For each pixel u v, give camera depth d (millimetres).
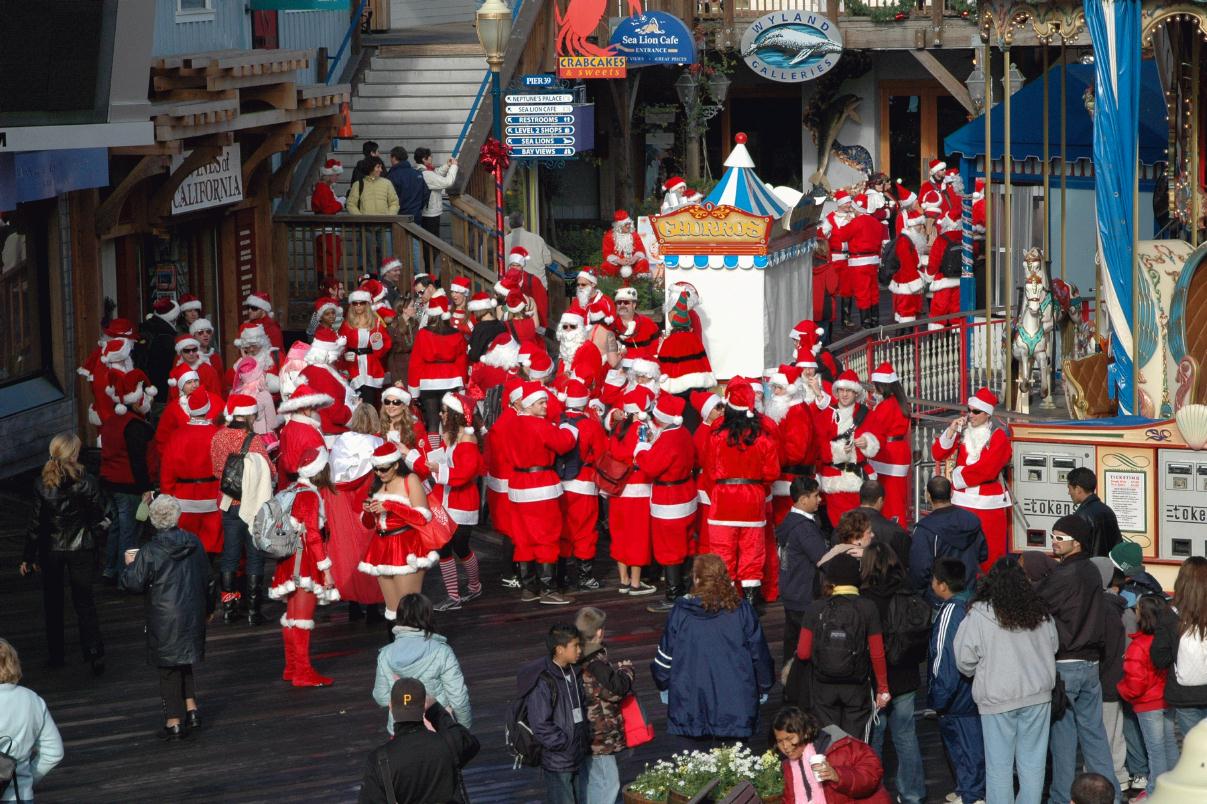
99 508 12969
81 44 14320
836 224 25750
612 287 24656
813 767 8789
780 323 18859
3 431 17562
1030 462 14023
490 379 17547
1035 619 9531
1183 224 19984
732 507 13602
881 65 35031
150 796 10703
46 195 16453
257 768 11125
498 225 21781
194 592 11547
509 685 12484
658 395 14148
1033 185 24297
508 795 10648
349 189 24500
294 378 15266
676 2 31719
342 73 27266
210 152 19047
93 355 14984
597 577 15406
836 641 9719
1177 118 19781
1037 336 19453
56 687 12719
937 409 19734
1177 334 16766
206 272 22094
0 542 16062
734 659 10156
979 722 9984
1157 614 9914
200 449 14141
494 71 21625
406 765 8383
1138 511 13758
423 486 12984
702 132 32906
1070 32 18312
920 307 25391
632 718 9578
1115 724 10445
